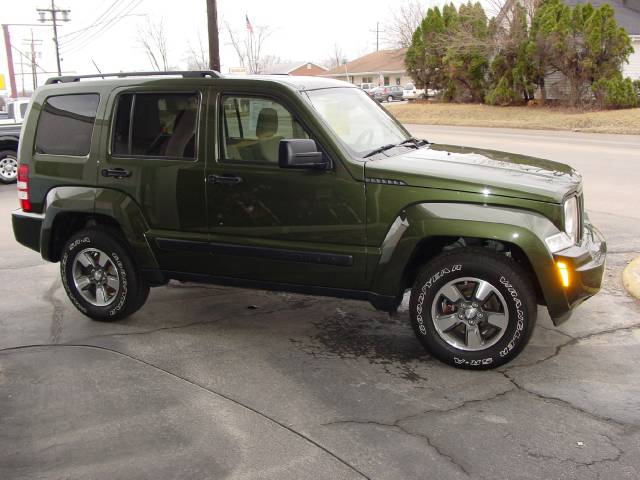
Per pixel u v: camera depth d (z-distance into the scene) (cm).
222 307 595
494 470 328
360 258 457
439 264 441
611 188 1138
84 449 356
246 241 488
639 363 451
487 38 3525
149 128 516
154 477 328
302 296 621
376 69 7012
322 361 470
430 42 4000
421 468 330
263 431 371
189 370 458
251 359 476
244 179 479
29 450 357
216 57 2003
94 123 536
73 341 519
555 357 463
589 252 441
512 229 416
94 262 551
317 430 371
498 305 435
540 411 387
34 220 566
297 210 468
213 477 327
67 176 546
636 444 349
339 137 465
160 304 607
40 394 425
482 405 396
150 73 541
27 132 569
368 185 447
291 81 492
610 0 3838
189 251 507
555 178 447
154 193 511
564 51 3055
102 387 433
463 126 3106
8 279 707
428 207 434
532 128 2731
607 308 560
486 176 437
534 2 3388
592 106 3048
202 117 493
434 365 459
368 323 546
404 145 523
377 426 374
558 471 326
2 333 540
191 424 381
